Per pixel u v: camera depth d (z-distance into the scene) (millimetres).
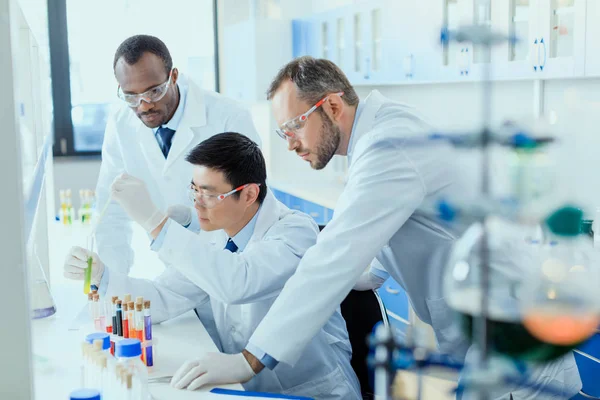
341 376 1769
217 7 6035
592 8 2391
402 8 3670
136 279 1865
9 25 905
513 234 480
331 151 1601
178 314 1886
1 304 943
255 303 1757
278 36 5254
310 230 1804
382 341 613
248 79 5395
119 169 2498
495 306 462
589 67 2434
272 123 5238
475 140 507
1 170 926
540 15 2576
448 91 3312
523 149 492
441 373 550
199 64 6117
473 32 519
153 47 2094
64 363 1504
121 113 2422
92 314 1696
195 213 2133
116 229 2387
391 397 590
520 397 669
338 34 4613
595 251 465
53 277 2451
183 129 2309
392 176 1339
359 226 1358
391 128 1398
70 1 5586
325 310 1379
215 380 1371
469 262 485
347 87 1585
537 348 454
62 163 5652
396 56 3803
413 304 1550
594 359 1142
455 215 516
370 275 1902
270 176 5297
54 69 5605
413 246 1414
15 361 955
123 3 5723
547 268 460
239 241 1823
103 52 5680
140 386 1162
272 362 1381
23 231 940
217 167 1686
